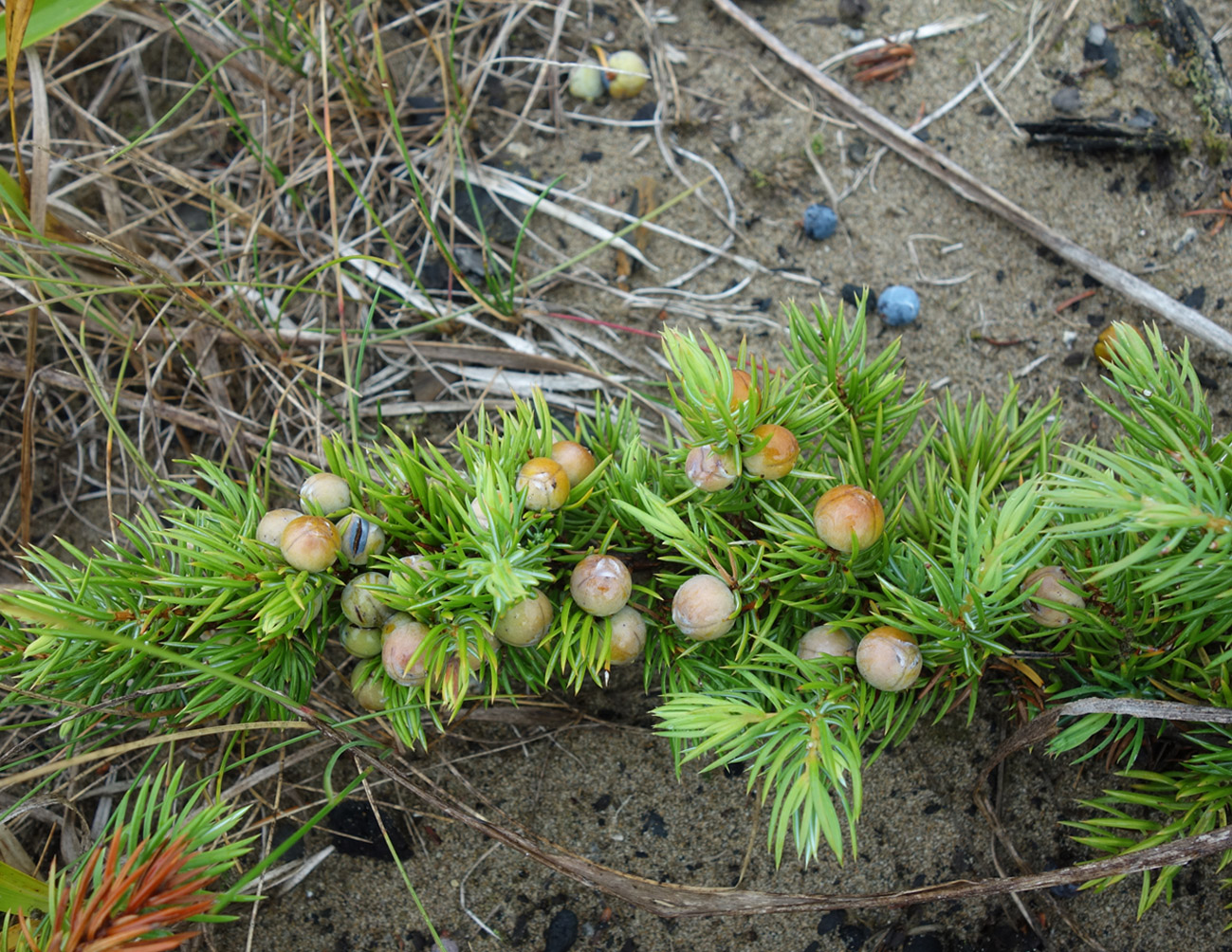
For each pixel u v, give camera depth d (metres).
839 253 0.36
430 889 0.29
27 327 0.35
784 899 0.24
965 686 0.24
